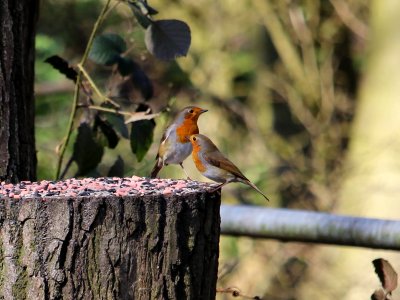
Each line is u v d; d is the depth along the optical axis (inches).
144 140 292.7
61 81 593.6
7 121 249.9
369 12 731.4
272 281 609.6
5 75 250.2
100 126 298.8
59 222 191.2
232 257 559.8
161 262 195.9
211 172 262.5
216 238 208.8
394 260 554.9
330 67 734.5
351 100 737.6
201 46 739.4
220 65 737.6
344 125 719.7
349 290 569.3
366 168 615.8
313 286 584.4
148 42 284.0
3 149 249.1
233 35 741.9
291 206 652.7
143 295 194.7
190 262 199.8
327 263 585.9
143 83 316.2
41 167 501.7
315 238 257.8
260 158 693.9
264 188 644.7
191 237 199.3
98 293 192.4
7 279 193.5
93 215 191.3
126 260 193.2
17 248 192.9
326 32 748.0
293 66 734.5
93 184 217.2
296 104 723.4
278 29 730.8
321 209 635.5
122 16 590.9
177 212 196.9
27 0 260.5
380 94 633.0
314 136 698.2
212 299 208.8
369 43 661.3
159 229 195.2
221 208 272.1
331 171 677.3
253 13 735.7
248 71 758.5
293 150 692.7
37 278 192.1
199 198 200.4
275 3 730.8
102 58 307.9
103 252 192.1
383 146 616.4
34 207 191.5
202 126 715.4
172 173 642.2
